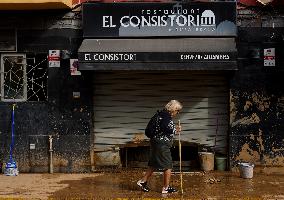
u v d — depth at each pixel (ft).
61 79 37.81
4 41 37.73
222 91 38.14
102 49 34.73
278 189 31.78
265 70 37.37
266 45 37.29
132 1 36.63
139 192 31.01
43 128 37.93
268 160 37.47
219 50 34.01
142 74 38.24
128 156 39.14
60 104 37.88
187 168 38.96
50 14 37.52
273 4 36.78
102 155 38.70
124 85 38.32
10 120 38.06
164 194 30.45
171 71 38.14
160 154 30.40
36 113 37.93
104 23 36.60
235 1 36.24
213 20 36.40
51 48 37.70
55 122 37.93
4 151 38.14
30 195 30.25
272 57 37.29
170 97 38.27
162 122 30.27
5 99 38.22
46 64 38.11
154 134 30.48
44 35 37.65
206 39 36.35
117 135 38.55
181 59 34.12
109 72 38.32
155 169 30.81
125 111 38.42
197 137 38.47
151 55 34.32
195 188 32.14
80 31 37.60
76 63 37.70
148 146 38.96
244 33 37.29
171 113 30.91
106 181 34.50
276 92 37.35
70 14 37.52
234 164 37.63
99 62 34.42
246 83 37.42
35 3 34.65
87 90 37.73
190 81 38.19
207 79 38.14
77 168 37.99
